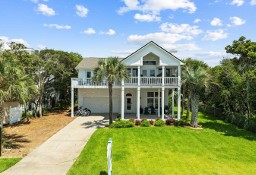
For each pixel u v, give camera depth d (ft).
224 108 104.63
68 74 120.37
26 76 63.62
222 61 106.22
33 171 42.24
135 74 108.78
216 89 96.63
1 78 56.29
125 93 115.03
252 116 90.43
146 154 53.42
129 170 43.65
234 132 78.54
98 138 67.00
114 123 82.79
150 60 108.78
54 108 138.72
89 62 119.03
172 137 69.92
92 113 116.37
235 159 51.01
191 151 56.34
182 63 96.02
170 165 46.68
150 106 114.73
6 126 84.07
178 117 95.35
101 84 104.42
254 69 79.92
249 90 81.71
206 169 44.86
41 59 107.04
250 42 84.84
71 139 66.08
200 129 82.33
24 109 104.94
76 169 43.29
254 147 60.64
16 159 48.37
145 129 80.53
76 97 154.71
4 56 59.16
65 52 131.54
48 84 121.19
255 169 45.32
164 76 101.76
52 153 52.95
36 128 81.00
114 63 82.02
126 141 64.54
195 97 86.12
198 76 82.99
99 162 47.21
